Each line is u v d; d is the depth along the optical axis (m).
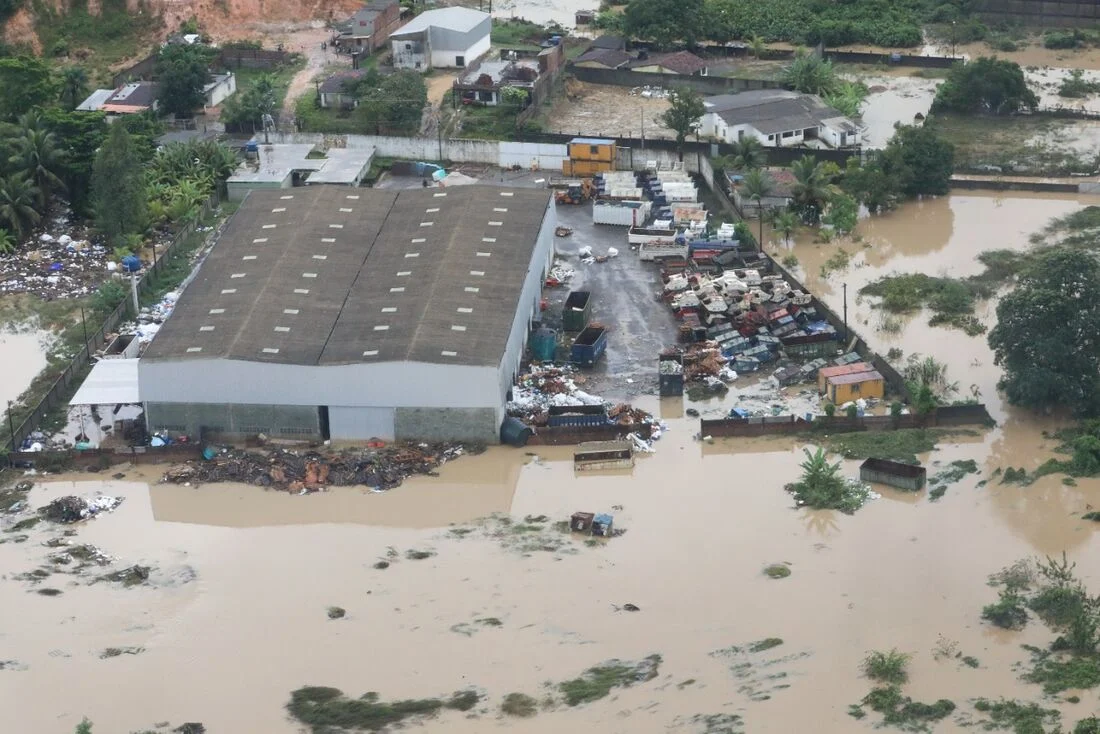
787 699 77.69
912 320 123.06
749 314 121.19
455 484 101.12
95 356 119.62
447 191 134.12
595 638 83.69
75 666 82.94
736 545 92.38
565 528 95.12
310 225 127.38
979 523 93.62
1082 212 144.00
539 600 87.44
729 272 128.00
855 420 105.69
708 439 105.38
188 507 99.38
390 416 105.56
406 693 79.62
